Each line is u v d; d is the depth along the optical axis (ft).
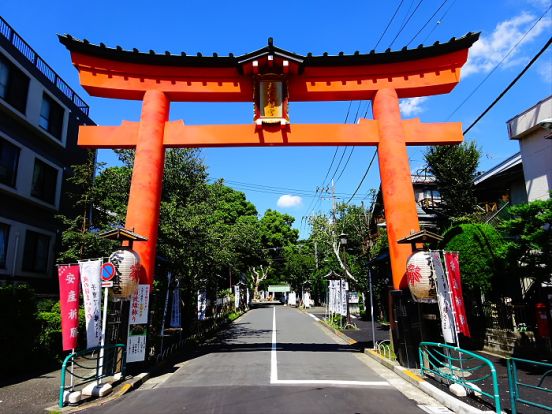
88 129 35.78
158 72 36.91
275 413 20.34
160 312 37.60
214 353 41.57
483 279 35.29
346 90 37.17
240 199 136.77
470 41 35.60
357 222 79.05
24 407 21.97
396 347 32.89
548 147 41.09
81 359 38.06
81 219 55.77
